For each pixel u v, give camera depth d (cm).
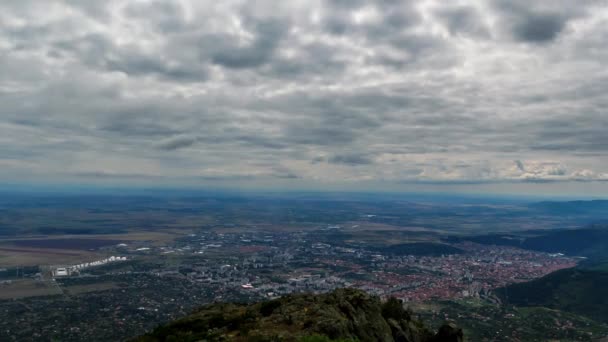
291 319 3253
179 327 3484
